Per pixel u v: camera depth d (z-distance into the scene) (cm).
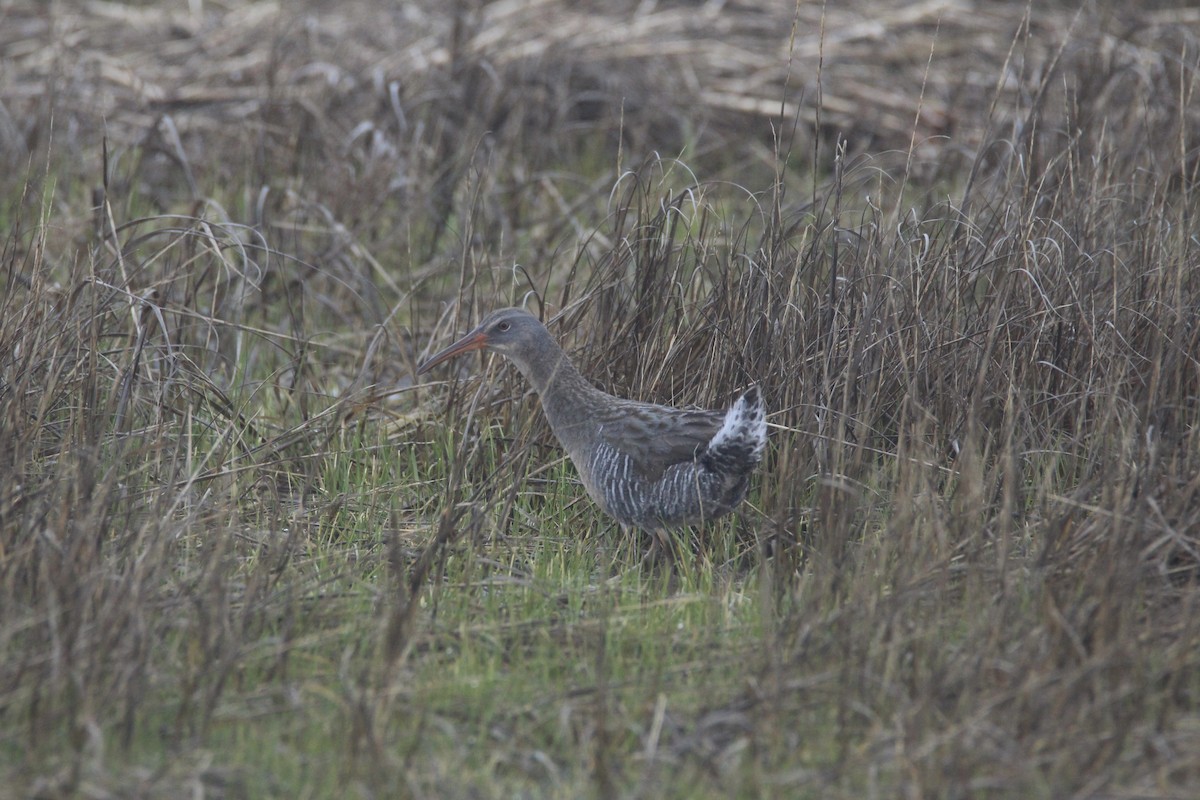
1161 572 956
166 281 1302
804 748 837
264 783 796
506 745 852
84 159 1842
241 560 1052
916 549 977
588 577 1099
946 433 1146
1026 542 1031
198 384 1269
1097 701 834
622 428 1079
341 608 992
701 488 1038
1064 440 1155
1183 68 1589
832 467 1061
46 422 1134
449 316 1391
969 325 1209
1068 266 1238
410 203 1739
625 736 854
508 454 1207
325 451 1236
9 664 839
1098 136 1631
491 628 979
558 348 1129
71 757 794
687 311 1266
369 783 794
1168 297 1181
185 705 839
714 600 1010
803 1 2345
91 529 931
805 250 1250
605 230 1669
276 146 1836
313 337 1470
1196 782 786
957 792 780
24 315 1137
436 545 1015
